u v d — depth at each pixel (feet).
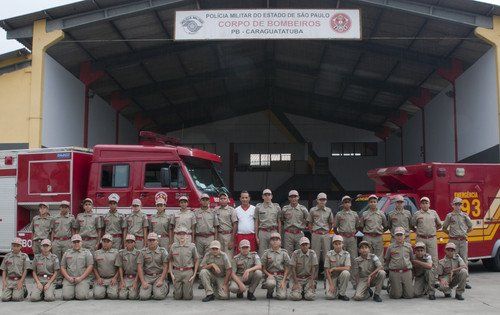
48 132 59.93
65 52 63.41
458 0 53.62
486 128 59.11
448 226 38.45
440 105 77.92
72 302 32.14
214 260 32.78
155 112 103.96
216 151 119.03
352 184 118.42
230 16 54.75
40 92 57.77
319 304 31.19
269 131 119.24
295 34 54.44
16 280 32.78
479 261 52.95
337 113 112.06
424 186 43.37
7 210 43.52
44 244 33.12
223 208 37.17
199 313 28.45
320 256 37.14
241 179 118.52
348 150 120.06
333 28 54.29
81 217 38.17
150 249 33.40
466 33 58.54
